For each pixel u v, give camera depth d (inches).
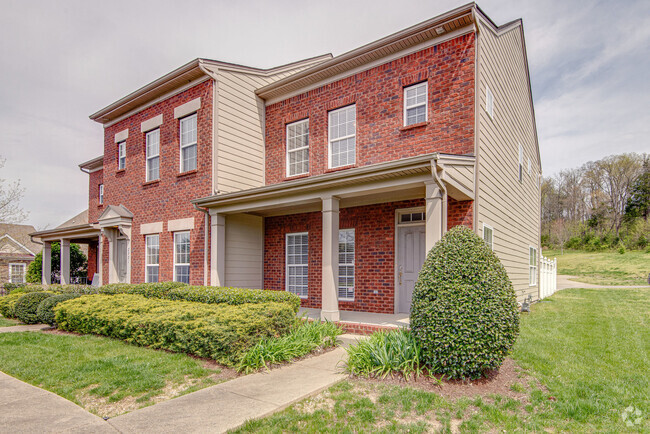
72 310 332.2
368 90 366.9
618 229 2018.9
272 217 450.6
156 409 158.9
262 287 450.3
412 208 343.0
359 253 371.9
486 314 189.5
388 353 208.4
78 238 679.7
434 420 153.0
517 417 154.7
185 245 447.5
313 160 407.5
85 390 185.6
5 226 1178.0
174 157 463.2
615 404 164.6
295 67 504.4
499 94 379.9
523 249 502.9
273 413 156.9
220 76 425.1
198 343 230.5
